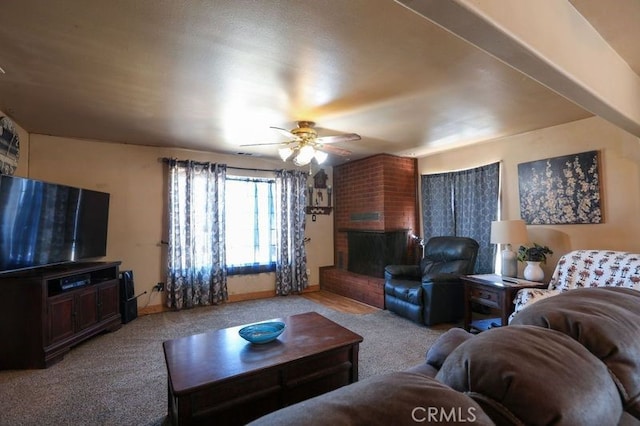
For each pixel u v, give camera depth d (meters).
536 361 0.63
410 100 2.84
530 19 1.37
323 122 3.45
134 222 4.41
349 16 1.69
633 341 0.77
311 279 5.86
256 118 3.32
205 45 1.96
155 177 4.56
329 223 6.07
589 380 0.62
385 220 5.03
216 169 4.83
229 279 5.05
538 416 0.55
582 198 3.39
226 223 5.00
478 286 3.45
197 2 1.57
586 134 3.38
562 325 0.81
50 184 3.23
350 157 5.36
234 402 1.72
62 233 3.39
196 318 4.15
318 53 2.06
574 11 1.69
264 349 2.02
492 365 0.63
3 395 2.32
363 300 4.88
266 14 1.67
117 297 3.80
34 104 2.93
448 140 4.27
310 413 0.49
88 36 1.86
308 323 2.52
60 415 2.07
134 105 2.96
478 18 1.15
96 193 3.92
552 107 3.04
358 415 0.49
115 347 3.21
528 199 3.88
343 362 2.14
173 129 3.72
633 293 1.06
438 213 5.02
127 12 1.65
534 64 1.49
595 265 2.93
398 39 1.90
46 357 2.77
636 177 3.07
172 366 1.79
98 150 4.22
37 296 2.78
